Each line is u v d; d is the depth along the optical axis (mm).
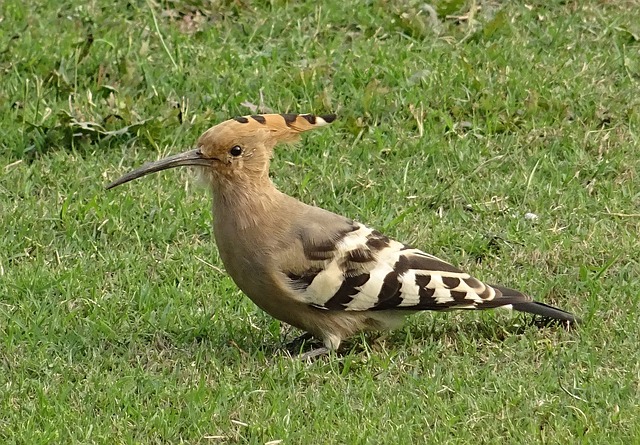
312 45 14938
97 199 12227
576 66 14617
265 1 15938
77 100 13766
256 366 9633
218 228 9750
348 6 15789
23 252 11461
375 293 9641
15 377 9469
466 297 9742
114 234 11734
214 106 13836
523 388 9172
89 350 9867
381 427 8711
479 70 14375
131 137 13297
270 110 13711
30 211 11969
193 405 9000
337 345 9867
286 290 9594
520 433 8609
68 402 9156
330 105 13734
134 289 10789
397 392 9188
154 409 9008
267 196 9672
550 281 10914
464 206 12312
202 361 9695
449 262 11273
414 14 15375
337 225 9789
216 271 11125
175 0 15766
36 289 10758
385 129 13461
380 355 9734
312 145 13195
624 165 12820
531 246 11484
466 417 8844
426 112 13656
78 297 10672
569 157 12977
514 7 15938
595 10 15805
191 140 13367
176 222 11852
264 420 8852
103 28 15266
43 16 15492
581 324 10148
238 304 10688
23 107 13680
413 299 9664
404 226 11859
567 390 9148
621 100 13883
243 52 14938
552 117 13648
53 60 14414
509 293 9930
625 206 12180
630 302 10586
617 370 9422
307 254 9602
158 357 9812
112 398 9109
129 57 14523
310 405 9031
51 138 13172
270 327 10320
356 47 14914
